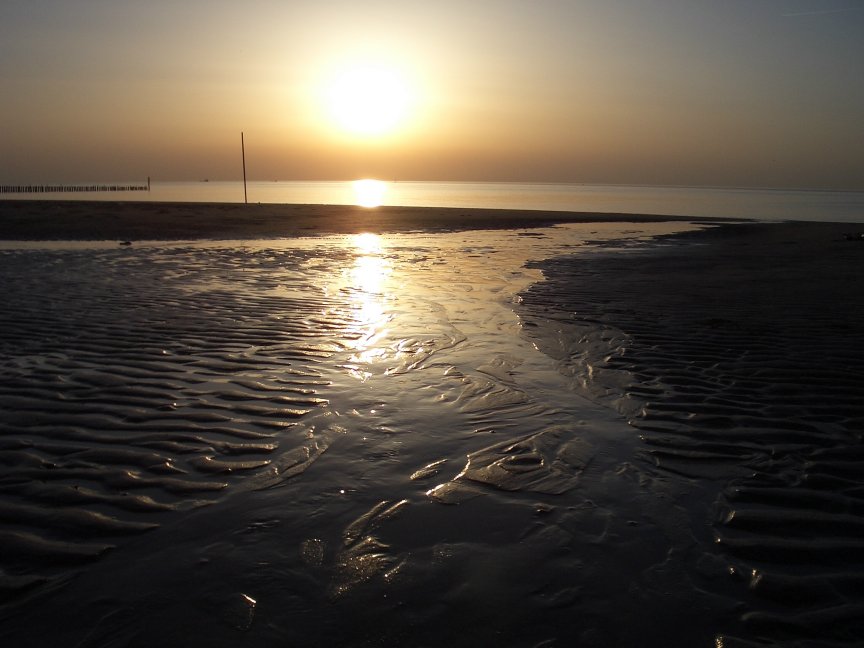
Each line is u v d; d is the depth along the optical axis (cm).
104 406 429
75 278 1018
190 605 225
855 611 223
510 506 301
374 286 990
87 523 280
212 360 546
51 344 593
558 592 234
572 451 365
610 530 279
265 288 948
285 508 296
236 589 234
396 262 1348
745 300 834
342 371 520
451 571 247
